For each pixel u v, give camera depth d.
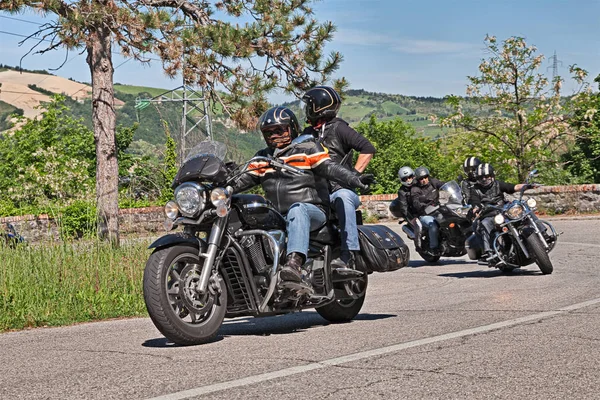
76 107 174.25
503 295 8.34
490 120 30.98
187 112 38.12
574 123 31.27
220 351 5.15
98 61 15.78
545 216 24.31
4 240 9.62
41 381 4.36
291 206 5.98
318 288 6.20
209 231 5.63
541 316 6.43
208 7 17.41
